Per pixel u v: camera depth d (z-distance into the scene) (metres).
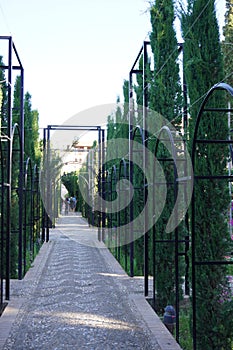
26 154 10.50
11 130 5.72
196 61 3.81
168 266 5.18
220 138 3.72
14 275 7.29
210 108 3.70
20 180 6.82
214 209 3.71
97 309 5.20
